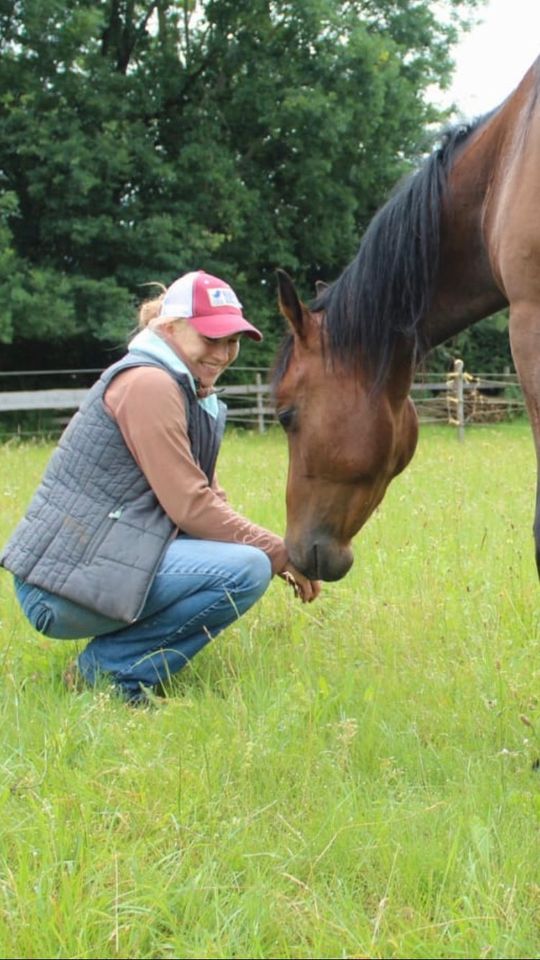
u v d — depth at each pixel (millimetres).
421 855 1925
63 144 17297
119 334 17719
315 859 1936
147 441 2904
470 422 17484
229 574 2939
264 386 17125
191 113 19734
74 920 1707
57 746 2428
